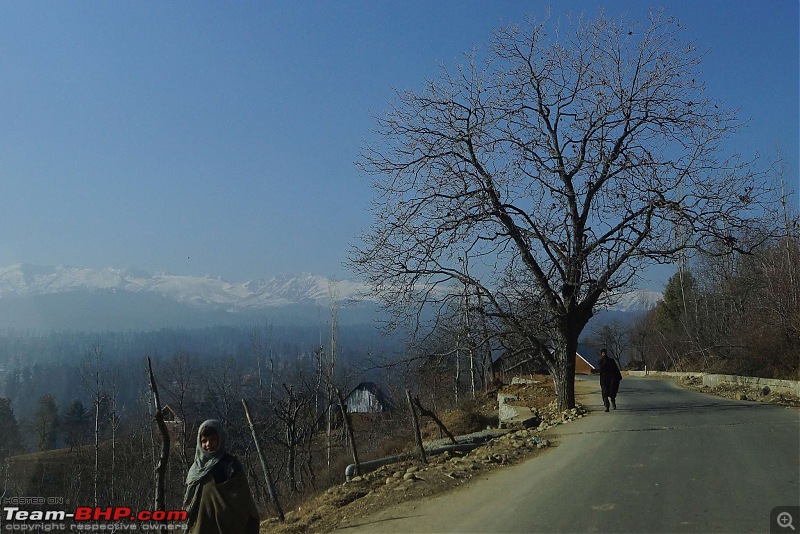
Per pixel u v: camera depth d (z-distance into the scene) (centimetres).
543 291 1947
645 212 1855
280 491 2620
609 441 1345
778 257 3145
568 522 767
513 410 2162
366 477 1180
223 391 3516
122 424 4303
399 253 1948
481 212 1891
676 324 6150
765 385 2447
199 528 604
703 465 1047
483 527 772
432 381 3431
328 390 3180
